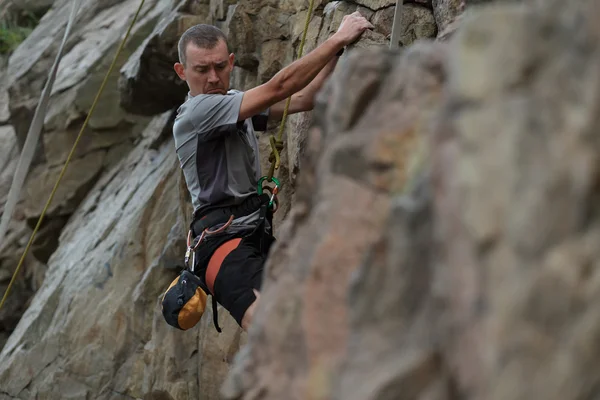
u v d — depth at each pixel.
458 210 2.05
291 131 8.56
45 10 23.25
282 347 2.83
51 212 16.47
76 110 16.53
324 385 2.50
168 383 11.04
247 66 9.97
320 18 8.48
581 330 1.83
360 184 2.79
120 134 16.61
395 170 2.69
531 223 1.94
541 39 2.12
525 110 2.04
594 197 1.92
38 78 17.59
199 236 6.41
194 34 6.45
